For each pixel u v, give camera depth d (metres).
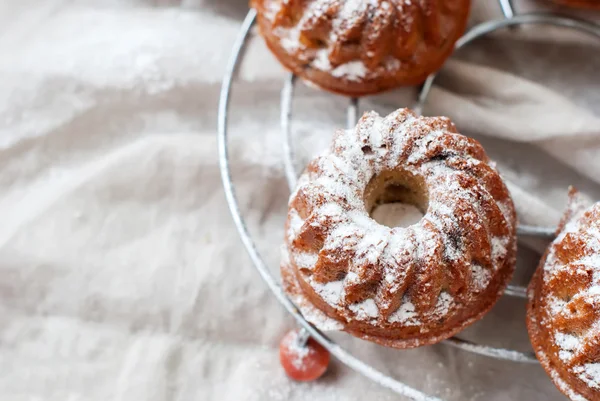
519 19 0.50
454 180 0.40
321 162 0.41
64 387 0.46
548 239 0.46
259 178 0.50
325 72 0.45
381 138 0.41
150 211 0.50
